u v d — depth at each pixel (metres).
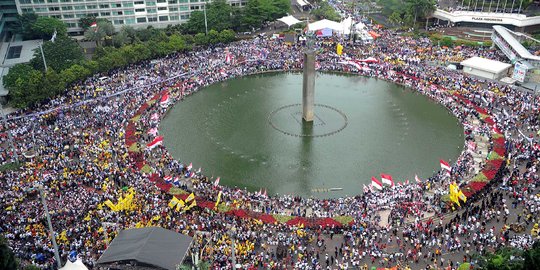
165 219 103.38
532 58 181.00
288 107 169.38
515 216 105.56
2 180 117.31
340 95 179.00
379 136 149.75
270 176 129.88
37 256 89.62
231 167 133.88
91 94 168.88
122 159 130.00
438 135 149.88
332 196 121.12
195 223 104.31
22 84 159.00
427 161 136.00
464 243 97.31
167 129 153.75
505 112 151.12
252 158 138.38
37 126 148.38
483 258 73.44
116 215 102.50
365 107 169.25
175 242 84.38
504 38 199.50
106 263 79.81
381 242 99.44
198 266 77.94
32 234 96.62
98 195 110.44
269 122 159.00
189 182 124.06
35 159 127.31
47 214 81.88
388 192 116.44
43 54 175.38
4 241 63.62
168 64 197.00
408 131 152.62
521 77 177.38
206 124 157.62
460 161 129.88
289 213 111.69
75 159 129.25
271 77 197.38
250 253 93.31
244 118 161.88
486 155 133.88
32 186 113.50
